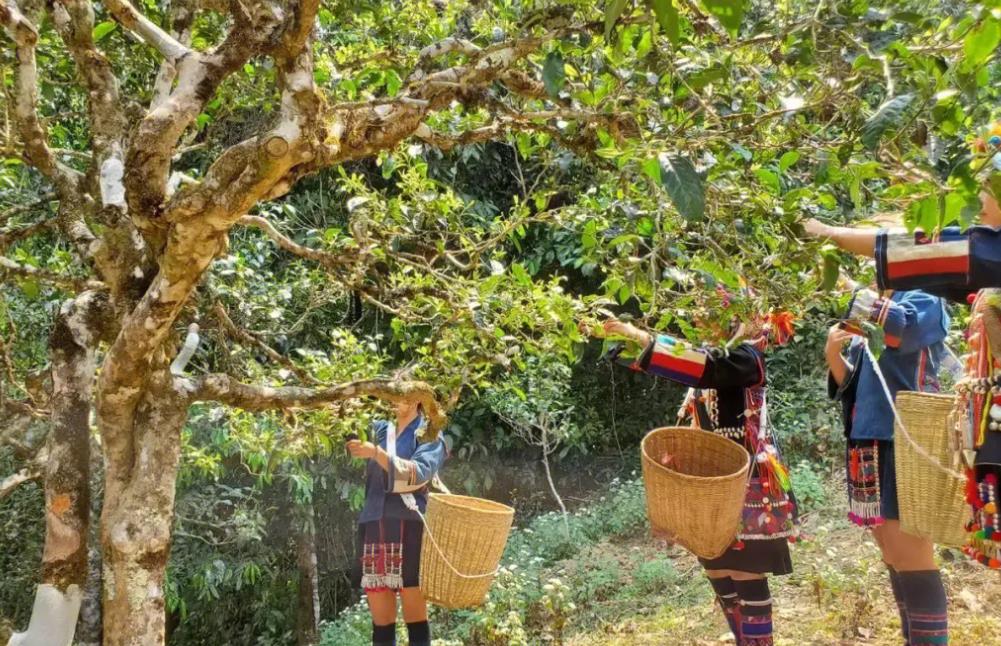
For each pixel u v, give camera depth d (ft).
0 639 6.32
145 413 5.83
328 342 21.77
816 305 6.76
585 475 28.12
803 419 24.58
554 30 5.21
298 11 4.23
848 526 19.34
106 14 8.16
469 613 18.85
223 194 4.60
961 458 7.48
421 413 12.17
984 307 7.03
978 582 14.46
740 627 10.37
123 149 6.07
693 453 9.70
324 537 26.30
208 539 23.99
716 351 9.24
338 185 21.38
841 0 4.90
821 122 5.81
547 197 8.10
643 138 5.00
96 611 18.16
